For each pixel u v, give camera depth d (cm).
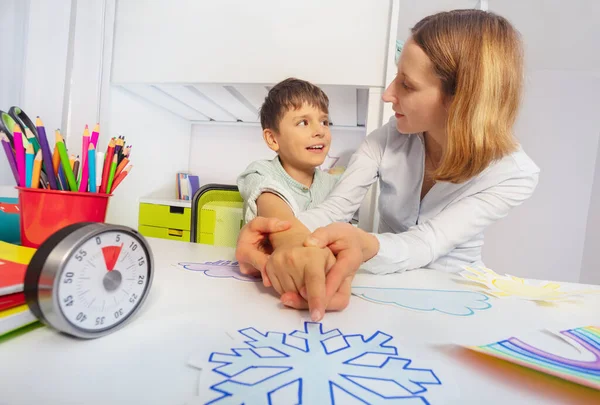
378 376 21
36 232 46
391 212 86
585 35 172
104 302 25
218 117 195
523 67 66
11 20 121
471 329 31
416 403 19
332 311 34
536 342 29
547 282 52
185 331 26
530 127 223
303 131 100
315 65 120
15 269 29
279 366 22
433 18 66
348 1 118
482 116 60
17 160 47
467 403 19
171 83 130
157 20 129
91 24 130
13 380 19
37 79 124
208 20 126
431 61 62
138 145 159
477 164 63
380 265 52
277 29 122
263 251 46
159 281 40
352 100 143
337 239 39
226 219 109
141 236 27
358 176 82
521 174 69
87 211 48
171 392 18
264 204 62
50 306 22
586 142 219
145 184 169
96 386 19
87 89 131
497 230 230
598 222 211
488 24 61
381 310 35
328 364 23
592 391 21
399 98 68
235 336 26
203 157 210
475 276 53
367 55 117
